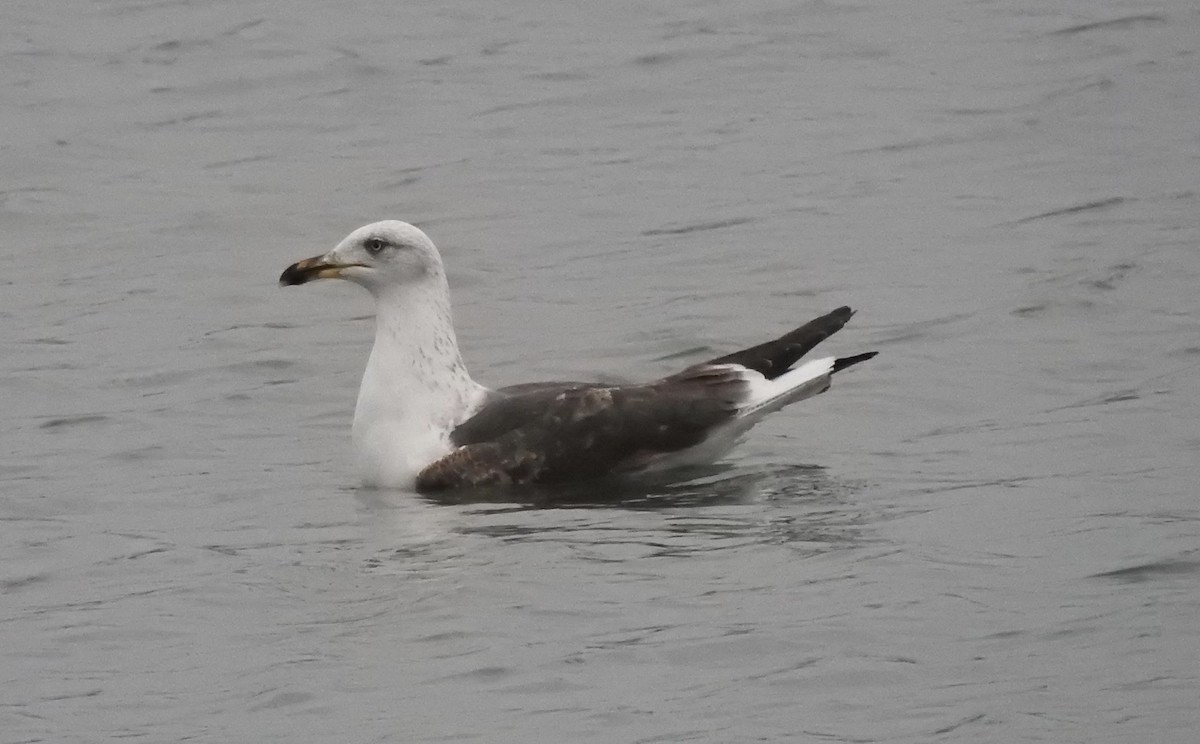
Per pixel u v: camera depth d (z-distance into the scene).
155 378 17.94
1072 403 15.96
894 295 19.19
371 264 15.24
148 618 12.11
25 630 12.01
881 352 17.59
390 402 15.15
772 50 28.19
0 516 14.41
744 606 11.78
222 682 11.06
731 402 15.19
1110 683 10.49
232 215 22.95
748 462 15.19
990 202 21.92
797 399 15.37
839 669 10.81
